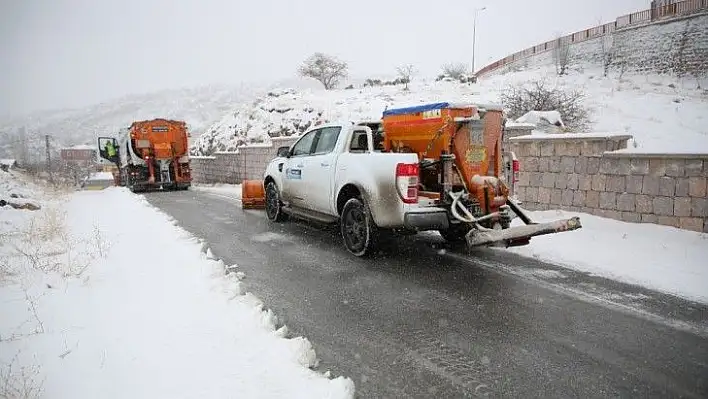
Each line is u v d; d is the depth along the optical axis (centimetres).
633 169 755
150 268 577
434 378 329
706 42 3403
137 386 304
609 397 305
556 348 375
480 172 637
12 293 491
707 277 540
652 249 645
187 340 369
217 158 2405
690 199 687
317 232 870
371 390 313
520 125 1028
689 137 1856
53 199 1455
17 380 310
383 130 718
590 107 2353
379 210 625
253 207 1207
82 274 557
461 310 459
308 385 302
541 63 4219
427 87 3316
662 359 356
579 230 766
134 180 2052
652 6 4262
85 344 366
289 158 896
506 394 308
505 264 625
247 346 358
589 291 511
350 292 516
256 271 602
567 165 859
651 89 2869
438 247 728
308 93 3556
